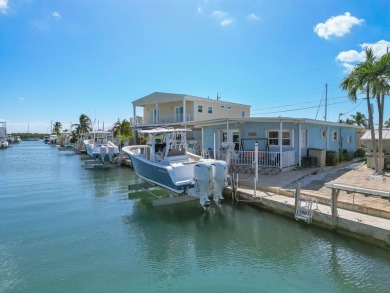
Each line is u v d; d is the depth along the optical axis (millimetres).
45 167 26578
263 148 17016
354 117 53812
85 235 8609
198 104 29125
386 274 5918
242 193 10891
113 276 6234
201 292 5586
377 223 7062
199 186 10055
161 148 12766
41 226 9445
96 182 18141
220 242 7828
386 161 14984
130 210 11227
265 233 8211
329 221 7820
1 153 46438
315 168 15750
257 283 5824
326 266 6316
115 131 40406
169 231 8812
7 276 6250
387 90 12617
